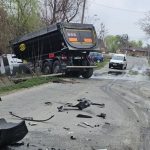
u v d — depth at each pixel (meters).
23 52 35.53
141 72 49.94
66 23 31.14
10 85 23.44
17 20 43.56
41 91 21.75
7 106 16.06
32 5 45.69
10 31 33.78
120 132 12.60
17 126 9.18
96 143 10.96
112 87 26.64
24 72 31.48
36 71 33.22
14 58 31.34
